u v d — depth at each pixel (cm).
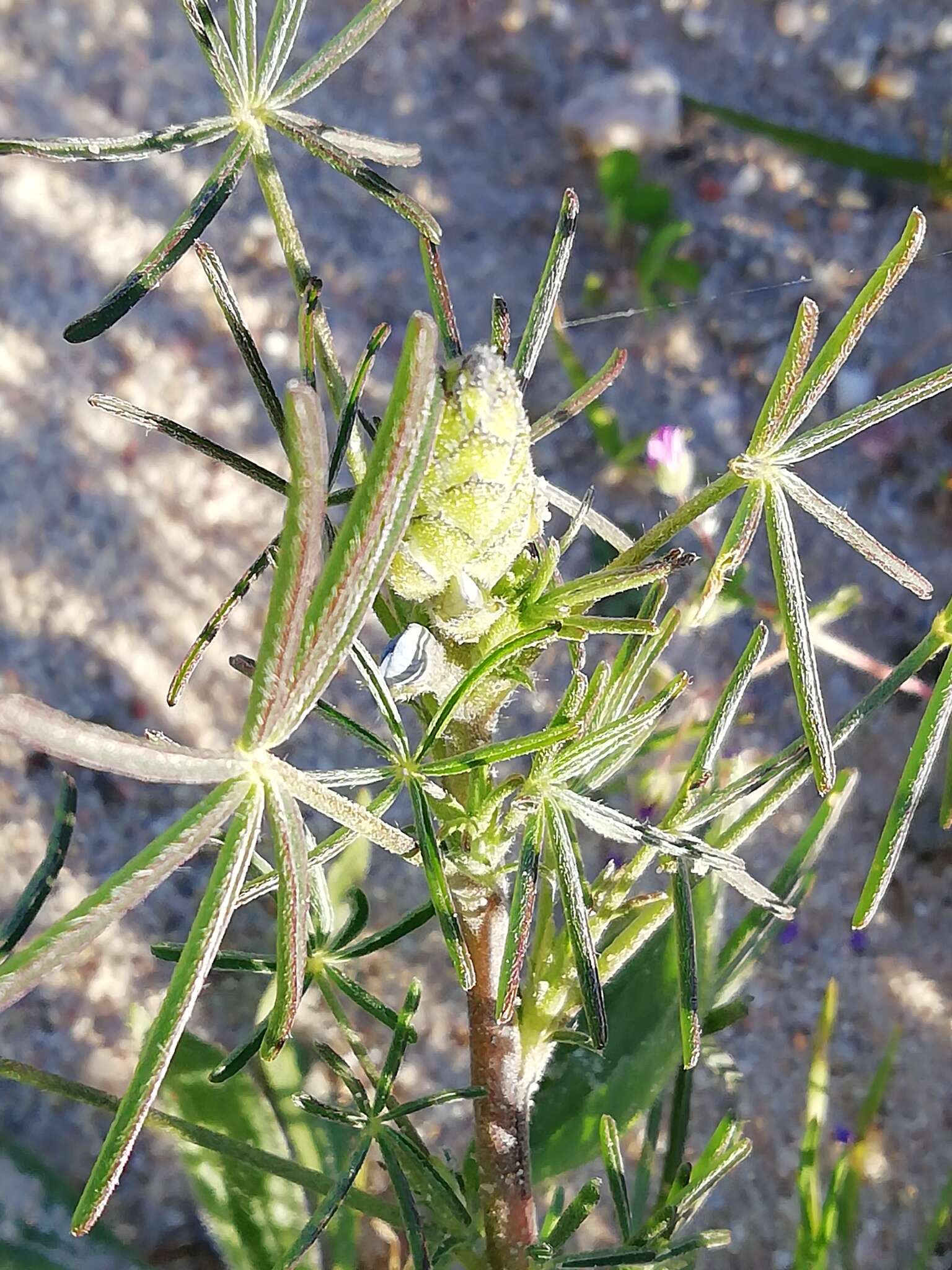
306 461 8
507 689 13
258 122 13
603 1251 17
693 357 37
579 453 36
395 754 12
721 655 33
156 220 37
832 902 32
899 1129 30
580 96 39
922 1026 31
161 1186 28
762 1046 31
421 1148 17
